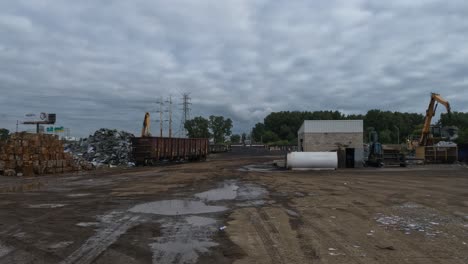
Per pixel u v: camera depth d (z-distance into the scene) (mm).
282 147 128625
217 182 20766
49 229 9008
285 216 10680
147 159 39500
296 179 22844
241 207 12234
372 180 22344
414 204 12992
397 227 9297
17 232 8688
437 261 6578
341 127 43094
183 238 8133
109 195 15219
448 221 10047
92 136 47344
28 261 6520
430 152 45562
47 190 17031
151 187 18156
